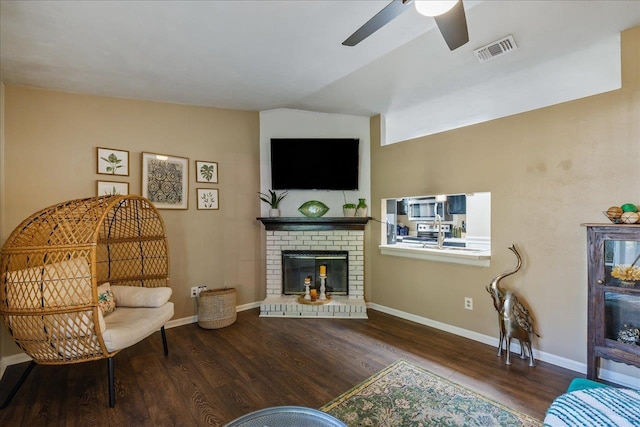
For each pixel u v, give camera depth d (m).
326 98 3.53
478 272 2.98
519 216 2.69
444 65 2.74
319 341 3.01
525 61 2.72
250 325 3.46
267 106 3.84
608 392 1.35
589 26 2.19
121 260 3.06
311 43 2.32
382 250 3.88
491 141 2.87
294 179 3.99
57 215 2.17
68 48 2.23
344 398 2.08
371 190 4.06
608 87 3.18
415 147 3.52
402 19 2.05
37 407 2.02
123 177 3.18
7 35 2.04
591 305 2.18
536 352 2.60
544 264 2.55
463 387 2.19
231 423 1.34
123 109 3.21
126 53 2.35
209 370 2.47
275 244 4.05
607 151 2.24
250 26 2.07
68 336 2.01
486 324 2.92
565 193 2.44
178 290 3.52
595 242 2.14
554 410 1.26
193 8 1.85
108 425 1.85
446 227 5.29
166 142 3.45
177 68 2.65
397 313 3.73
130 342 2.20
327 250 4.01
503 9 2.01
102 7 1.80
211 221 3.75
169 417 1.91
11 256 2.10
